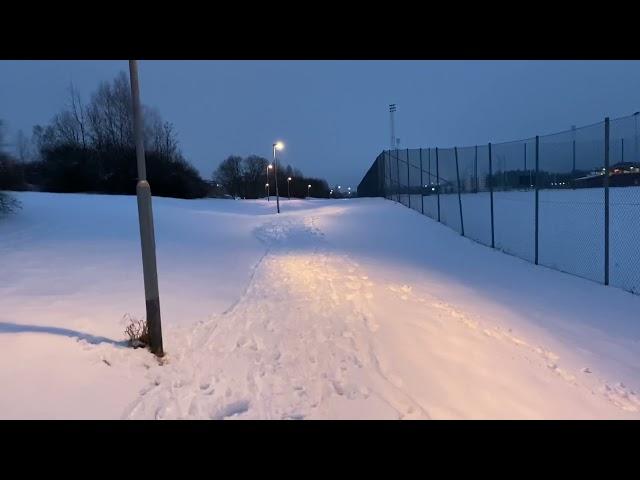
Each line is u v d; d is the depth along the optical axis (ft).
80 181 142.10
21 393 12.89
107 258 35.32
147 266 17.29
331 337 20.71
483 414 14.06
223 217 82.84
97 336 17.78
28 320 18.44
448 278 35.81
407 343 19.88
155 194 150.30
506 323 24.18
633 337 22.74
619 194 60.03
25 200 66.95
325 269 38.58
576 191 65.00
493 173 71.92
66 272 29.76
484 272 38.14
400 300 27.84
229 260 40.83
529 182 68.23
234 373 16.56
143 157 17.17
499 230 54.44
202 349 18.89
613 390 16.65
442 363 17.81
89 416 12.61
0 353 14.64
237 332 21.35
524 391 15.85
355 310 25.25
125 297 24.63
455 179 77.00
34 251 35.65
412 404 14.44
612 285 32.65
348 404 14.32
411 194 86.38
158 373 15.94
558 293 30.91
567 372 17.99
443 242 52.80
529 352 19.83
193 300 26.30
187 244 47.14
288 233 64.44
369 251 49.21
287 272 37.19
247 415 13.50
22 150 178.60
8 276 27.66
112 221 56.44
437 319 23.73
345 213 81.20
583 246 43.73
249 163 314.14
